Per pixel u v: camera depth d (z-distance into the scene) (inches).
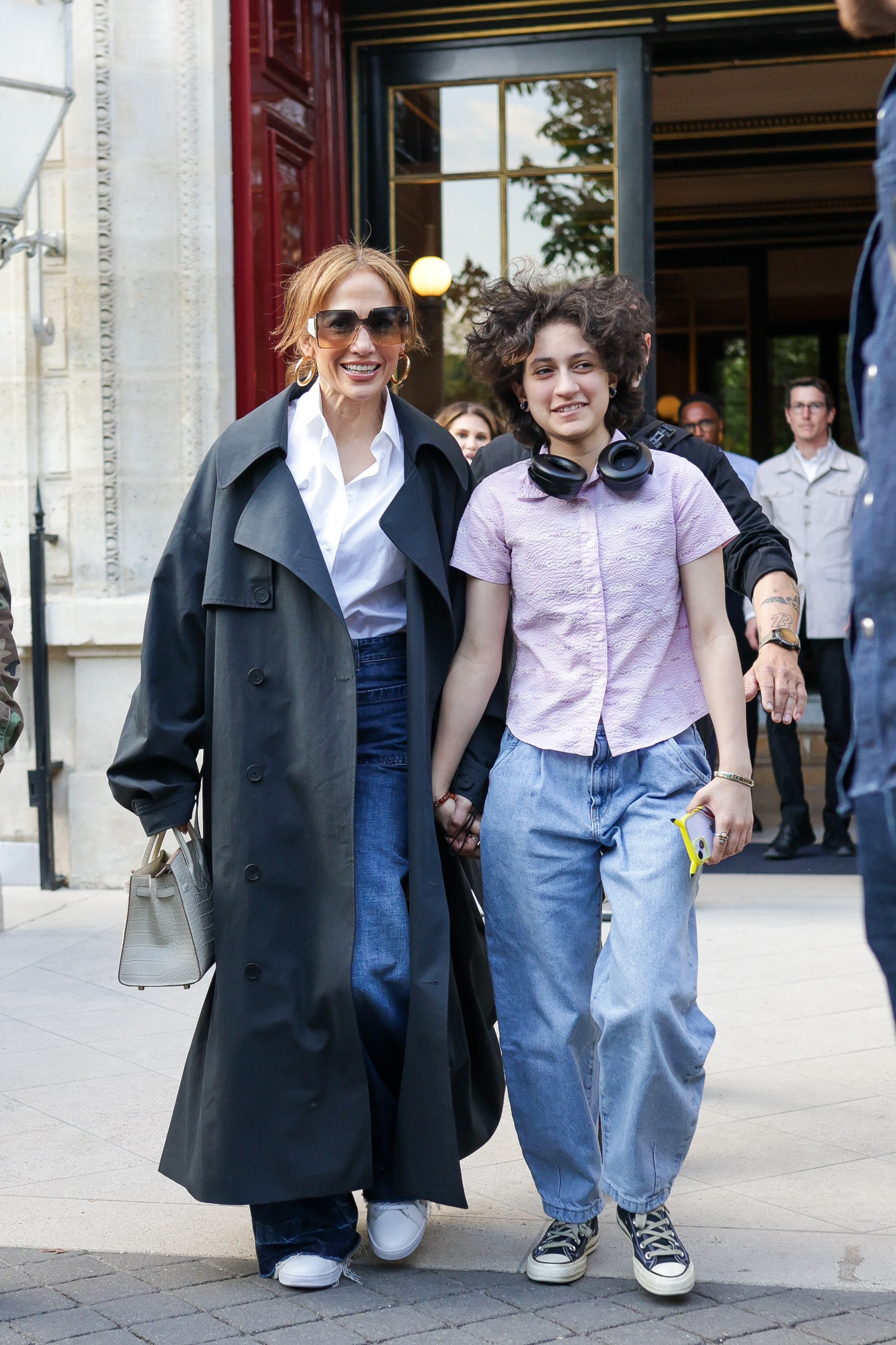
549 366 98.3
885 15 62.9
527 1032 99.7
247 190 222.8
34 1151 125.0
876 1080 140.2
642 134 242.4
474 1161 124.6
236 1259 104.8
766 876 240.5
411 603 101.7
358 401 102.4
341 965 98.7
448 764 103.7
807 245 525.0
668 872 95.0
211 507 105.0
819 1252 103.5
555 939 98.8
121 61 221.0
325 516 103.0
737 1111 132.4
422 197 251.1
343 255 103.1
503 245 248.4
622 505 98.2
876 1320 93.0
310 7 241.4
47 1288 99.5
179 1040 155.7
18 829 235.1
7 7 193.9
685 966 95.1
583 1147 100.1
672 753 98.1
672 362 542.9
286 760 101.3
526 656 101.2
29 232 224.7
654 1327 92.5
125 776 103.4
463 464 108.0
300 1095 99.1
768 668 103.3
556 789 98.7
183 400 223.8
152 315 223.8
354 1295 98.4
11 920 211.3
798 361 556.4
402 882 102.7
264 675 101.5
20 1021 163.2
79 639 224.8
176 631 104.7
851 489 258.1
